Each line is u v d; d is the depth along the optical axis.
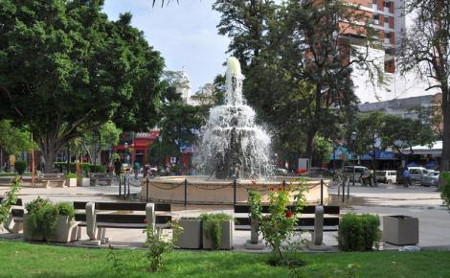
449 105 31.86
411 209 17.88
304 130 37.84
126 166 58.19
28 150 45.78
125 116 33.62
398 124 45.06
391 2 80.56
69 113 33.25
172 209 15.43
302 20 36.84
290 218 7.46
